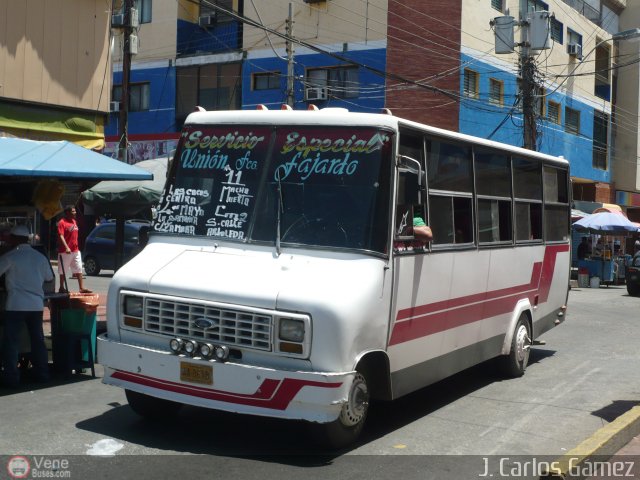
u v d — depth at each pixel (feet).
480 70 88.58
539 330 34.55
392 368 21.44
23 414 23.18
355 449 20.86
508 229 30.37
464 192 26.30
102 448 20.03
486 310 28.25
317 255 20.29
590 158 118.83
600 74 123.95
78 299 28.37
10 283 26.16
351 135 21.35
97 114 45.32
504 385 30.53
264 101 92.99
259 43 93.61
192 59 98.27
